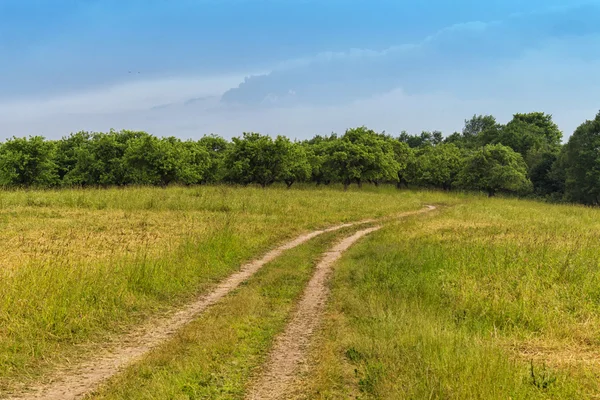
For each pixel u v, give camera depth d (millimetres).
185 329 7793
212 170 50500
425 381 5449
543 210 27641
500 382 5270
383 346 6617
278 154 44531
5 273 9414
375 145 54156
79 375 6258
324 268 12883
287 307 9133
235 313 8586
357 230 20141
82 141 52250
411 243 14734
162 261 11078
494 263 11227
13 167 39969
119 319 8336
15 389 5812
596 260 11398
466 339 6668
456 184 51812
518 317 8070
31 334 7113
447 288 9656
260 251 14773
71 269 9508
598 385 5531
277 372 6133
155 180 41500
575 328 7590
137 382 5840
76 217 18984
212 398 5422
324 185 56062
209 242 13344
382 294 9383
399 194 44656
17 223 16969
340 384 5715
